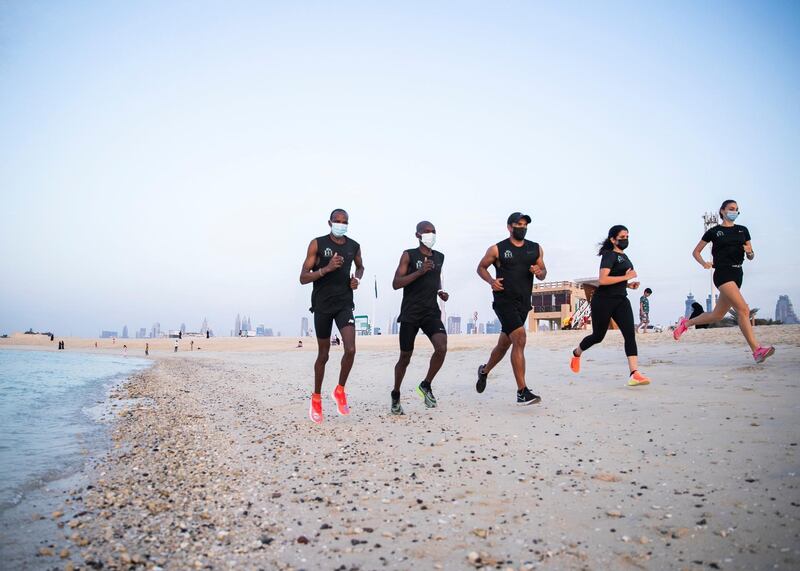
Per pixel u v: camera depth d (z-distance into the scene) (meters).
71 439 6.77
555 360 12.48
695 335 14.58
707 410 5.65
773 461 3.79
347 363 6.65
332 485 4.11
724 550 2.55
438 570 2.58
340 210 6.40
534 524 3.08
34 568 2.77
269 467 4.78
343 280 6.54
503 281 6.63
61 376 22.75
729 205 7.79
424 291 6.80
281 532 3.18
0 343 118.19
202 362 35.91
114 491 4.24
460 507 3.46
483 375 7.39
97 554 2.95
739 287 7.83
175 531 3.28
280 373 18.77
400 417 6.80
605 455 4.40
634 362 7.48
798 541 2.56
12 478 4.72
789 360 8.49
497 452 4.78
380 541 2.97
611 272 7.40
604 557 2.60
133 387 15.93
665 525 2.91
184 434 6.87
